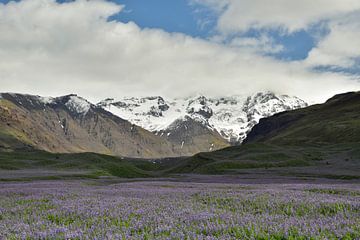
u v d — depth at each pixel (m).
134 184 42.09
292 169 87.00
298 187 32.69
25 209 19.05
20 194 27.44
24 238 11.98
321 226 12.82
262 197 22.16
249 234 11.79
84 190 30.62
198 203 20.55
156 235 12.00
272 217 15.16
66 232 12.60
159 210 17.47
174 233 11.91
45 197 24.67
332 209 17.47
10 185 38.62
